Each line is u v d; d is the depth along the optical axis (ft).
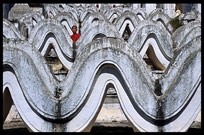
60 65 27.37
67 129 12.60
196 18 33.35
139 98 12.25
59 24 24.94
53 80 12.91
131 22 33.40
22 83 12.67
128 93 12.55
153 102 12.19
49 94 12.63
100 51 12.57
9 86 12.87
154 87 12.60
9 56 12.76
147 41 23.81
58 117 12.47
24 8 46.91
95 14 33.04
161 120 12.19
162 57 23.63
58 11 54.08
